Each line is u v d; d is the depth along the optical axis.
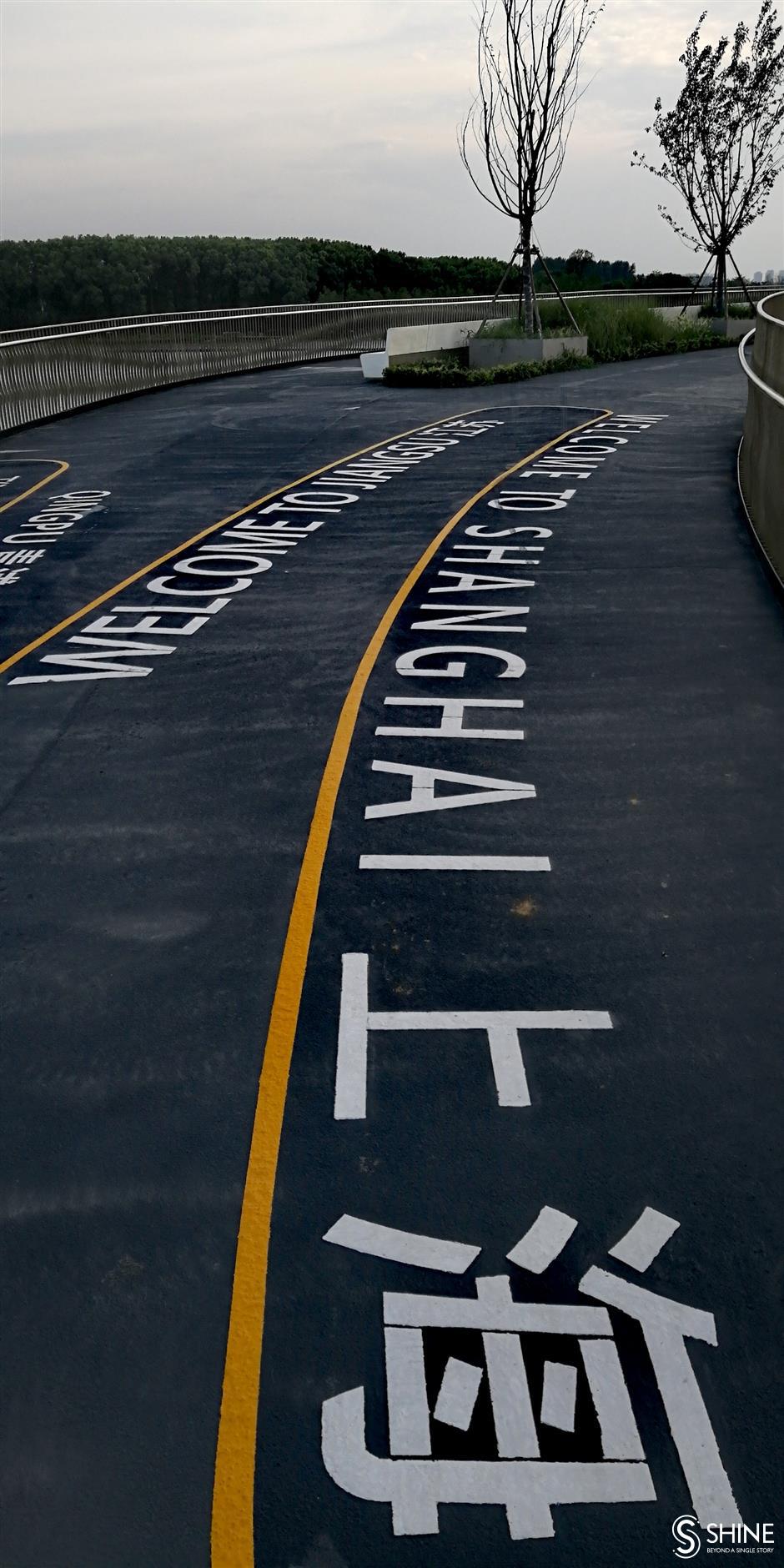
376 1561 3.03
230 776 7.47
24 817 7.05
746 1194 4.14
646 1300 3.73
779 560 10.93
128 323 28.28
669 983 5.28
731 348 39.22
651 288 52.59
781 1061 4.80
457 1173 4.25
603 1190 4.17
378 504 15.55
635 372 30.89
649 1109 4.55
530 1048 4.90
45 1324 3.70
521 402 24.95
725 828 6.61
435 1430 3.34
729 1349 3.57
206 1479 3.23
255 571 12.45
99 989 5.38
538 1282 3.80
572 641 9.78
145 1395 3.47
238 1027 5.08
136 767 7.67
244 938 5.72
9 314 68.94
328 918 5.86
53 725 8.46
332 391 28.33
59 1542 3.09
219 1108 4.61
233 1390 3.47
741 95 41.50
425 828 6.71
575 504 14.99
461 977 5.35
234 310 33.03
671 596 10.91
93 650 10.11
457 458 18.62
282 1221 4.07
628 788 7.12
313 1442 3.32
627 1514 3.13
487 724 8.14
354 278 66.50
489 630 10.16
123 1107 4.64
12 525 15.27
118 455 20.31
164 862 6.45
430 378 28.17
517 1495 3.18
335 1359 3.56
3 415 23.11
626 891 6.02
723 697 8.48
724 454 17.95
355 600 11.24
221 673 9.38
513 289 56.69
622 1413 3.38
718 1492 3.17
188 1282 3.84
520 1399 3.43
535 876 6.18
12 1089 4.77
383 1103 4.61
